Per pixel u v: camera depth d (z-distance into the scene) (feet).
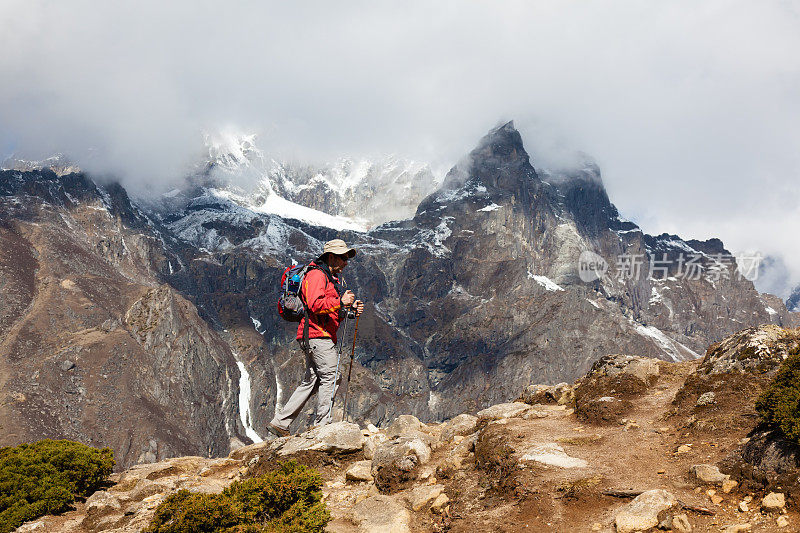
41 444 45.11
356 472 34.73
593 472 27.20
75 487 41.73
